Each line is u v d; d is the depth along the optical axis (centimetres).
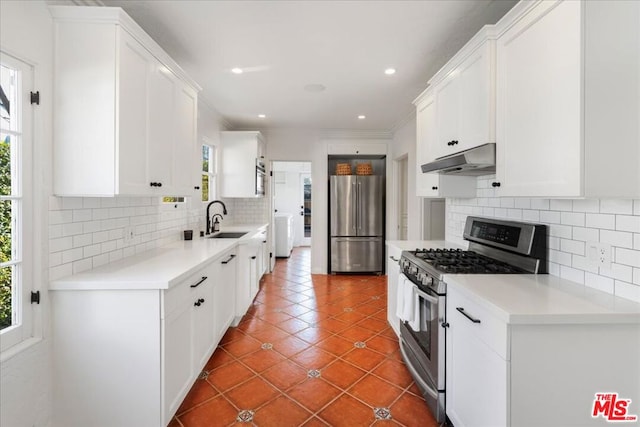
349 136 517
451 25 204
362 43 227
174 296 169
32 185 147
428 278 185
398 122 459
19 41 138
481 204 245
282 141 515
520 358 118
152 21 198
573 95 121
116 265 194
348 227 518
